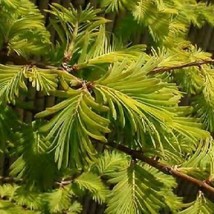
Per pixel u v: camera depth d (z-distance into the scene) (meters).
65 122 0.42
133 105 0.42
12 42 0.53
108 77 0.44
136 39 0.70
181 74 0.57
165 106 0.43
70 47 0.51
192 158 0.51
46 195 0.67
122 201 0.48
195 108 0.54
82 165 0.43
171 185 0.57
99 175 0.69
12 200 0.65
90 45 0.54
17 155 0.51
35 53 0.54
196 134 0.44
